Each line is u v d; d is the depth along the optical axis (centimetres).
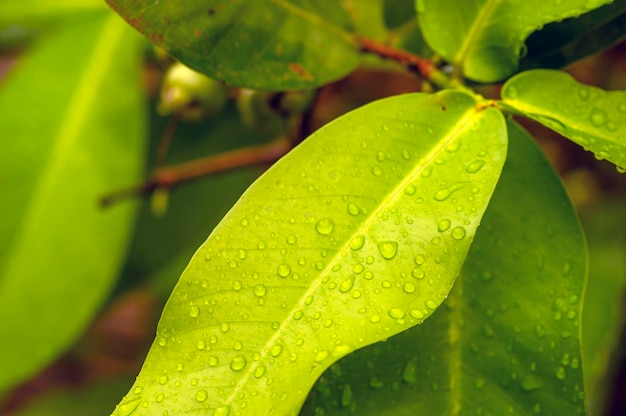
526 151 49
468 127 46
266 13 50
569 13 48
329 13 52
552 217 48
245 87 50
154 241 90
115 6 47
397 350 47
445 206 44
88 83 69
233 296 43
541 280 48
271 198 44
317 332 42
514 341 47
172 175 67
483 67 50
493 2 49
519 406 46
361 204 44
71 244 66
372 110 46
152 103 88
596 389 73
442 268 43
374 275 43
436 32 50
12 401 106
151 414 41
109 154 68
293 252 43
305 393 41
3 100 68
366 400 46
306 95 59
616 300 75
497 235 48
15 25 72
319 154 45
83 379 108
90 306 67
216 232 43
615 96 47
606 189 86
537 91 47
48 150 67
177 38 48
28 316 66
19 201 67
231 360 42
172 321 42
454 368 47
